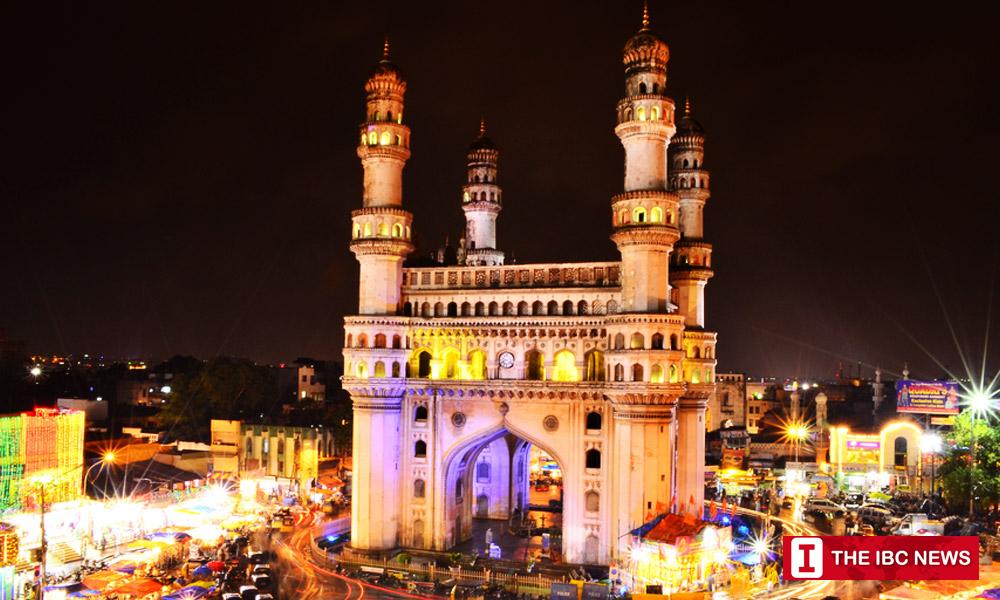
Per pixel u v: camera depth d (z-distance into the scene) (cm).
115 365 18438
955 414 10125
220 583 5900
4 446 6875
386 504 7275
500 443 8862
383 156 7431
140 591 5325
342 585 6266
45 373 15725
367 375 7256
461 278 7512
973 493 8138
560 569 6775
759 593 5934
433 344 7475
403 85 7606
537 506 9444
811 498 9512
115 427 12312
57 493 7194
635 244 6825
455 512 7562
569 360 7175
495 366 7306
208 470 10062
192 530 7019
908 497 9262
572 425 7006
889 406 14550
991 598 5219
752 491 10150
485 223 9500
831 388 17150
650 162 6931
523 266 7356
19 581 5300
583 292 7119
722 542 6306
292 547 7412
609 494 6862
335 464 10500
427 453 7369
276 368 16362
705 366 8175
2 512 6681
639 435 6669
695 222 8450
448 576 6531
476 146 9544
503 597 5956
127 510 7075
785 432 13225
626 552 6631
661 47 6975
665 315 6688
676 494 7725
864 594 5791
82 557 6412
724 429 13162
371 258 7450
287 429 10256
